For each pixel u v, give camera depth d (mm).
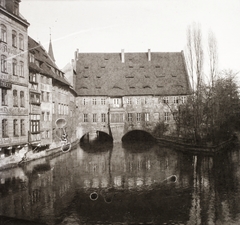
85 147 49781
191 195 19453
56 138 41281
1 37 26031
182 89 61531
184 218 15516
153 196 19422
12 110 27594
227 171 26750
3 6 26562
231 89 47188
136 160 34469
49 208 17031
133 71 64625
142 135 68312
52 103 40188
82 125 60469
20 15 30750
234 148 42781
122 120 59281
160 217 15680
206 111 42156
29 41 37344
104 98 61000
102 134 70312
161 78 63625
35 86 34156
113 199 18703
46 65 40719
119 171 27641
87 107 60688
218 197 19016
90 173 26656
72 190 20781
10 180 23500
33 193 20016
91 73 63906
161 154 39219
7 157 27641
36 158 33656
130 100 61094
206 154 37688
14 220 15234
